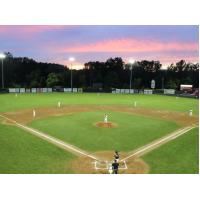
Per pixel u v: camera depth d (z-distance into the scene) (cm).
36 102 5144
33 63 11094
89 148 2284
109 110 4253
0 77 10262
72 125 3084
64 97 6281
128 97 6550
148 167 1900
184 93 7231
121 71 11581
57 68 11125
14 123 3164
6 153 2111
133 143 2452
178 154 2183
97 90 8094
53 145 2334
